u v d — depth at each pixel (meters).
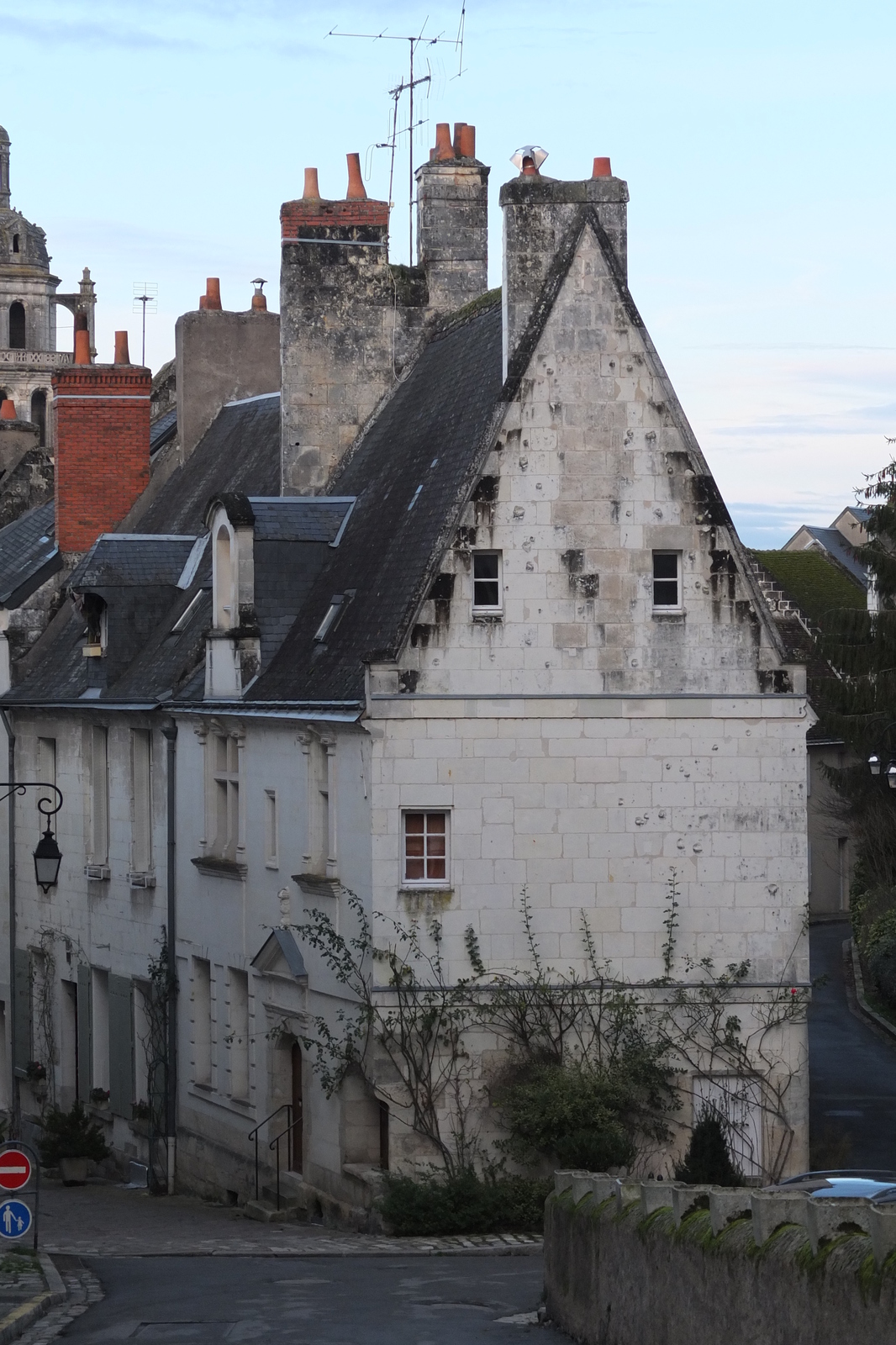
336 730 33.25
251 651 37.28
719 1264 17.08
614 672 33.00
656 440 33.28
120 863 43.00
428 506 34.69
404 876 32.31
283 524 38.19
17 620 49.75
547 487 32.88
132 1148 42.47
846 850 73.69
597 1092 31.72
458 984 32.22
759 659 33.47
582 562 32.97
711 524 33.41
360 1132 32.88
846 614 55.56
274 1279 26.08
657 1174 32.59
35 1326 22.30
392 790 32.12
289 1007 34.88
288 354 41.78
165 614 44.31
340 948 32.94
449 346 39.88
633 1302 19.22
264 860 36.06
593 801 32.88
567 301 33.12
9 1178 26.36
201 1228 33.72
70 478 50.81
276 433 45.56
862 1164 34.78
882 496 55.06
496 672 32.59
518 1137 31.94
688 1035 32.91
